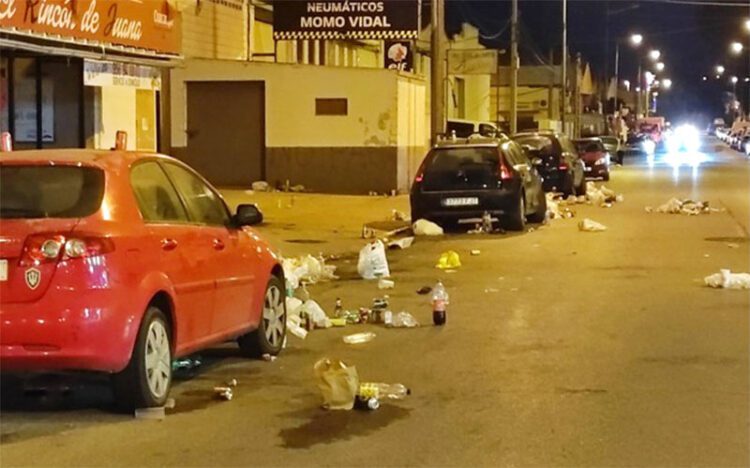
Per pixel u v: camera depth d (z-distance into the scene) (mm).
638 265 18406
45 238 8211
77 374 9477
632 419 8594
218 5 34281
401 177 34062
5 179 8758
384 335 12352
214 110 33656
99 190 8688
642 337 12016
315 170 33625
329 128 33500
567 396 9367
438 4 30781
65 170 8797
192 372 10500
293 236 22781
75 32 18266
